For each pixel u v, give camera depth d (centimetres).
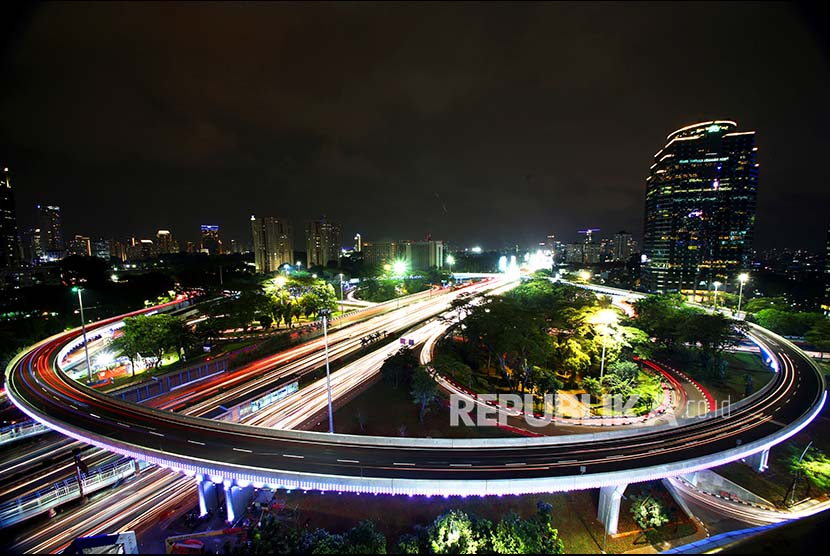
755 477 4903
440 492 3491
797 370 6650
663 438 4425
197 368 6825
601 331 6856
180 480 4575
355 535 3070
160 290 14850
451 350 7838
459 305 9119
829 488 4653
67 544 3709
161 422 4562
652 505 4216
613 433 4484
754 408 5222
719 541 2141
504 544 3023
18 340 8181
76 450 4853
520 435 4816
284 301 10300
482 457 3997
